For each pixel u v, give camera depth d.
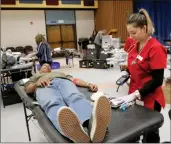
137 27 1.48
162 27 10.39
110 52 6.62
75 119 1.25
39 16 10.18
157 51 1.47
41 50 5.25
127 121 1.45
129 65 1.70
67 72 6.41
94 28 11.84
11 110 3.61
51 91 1.94
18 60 4.68
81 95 1.75
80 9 11.23
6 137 2.63
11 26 9.55
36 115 1.73
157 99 1.62
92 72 6.24
